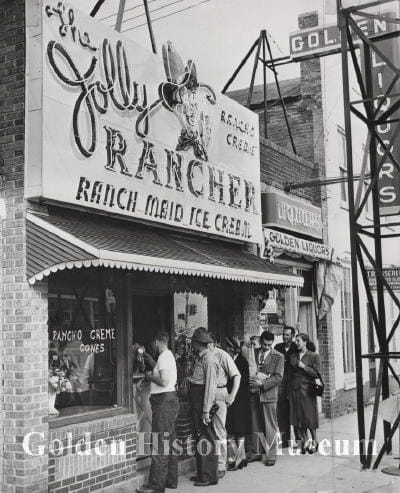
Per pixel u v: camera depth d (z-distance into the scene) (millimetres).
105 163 6578
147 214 7250
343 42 8758
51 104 5895
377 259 9273
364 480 7234
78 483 6020
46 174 5762
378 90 10305
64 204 6105
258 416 8117
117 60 6867
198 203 8273
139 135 7184
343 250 13773
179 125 7988
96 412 6500
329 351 12273
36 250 5633
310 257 11789
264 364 8148
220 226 8758
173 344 7977
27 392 5520
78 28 6320
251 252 9906
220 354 7293
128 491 6582
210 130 8719
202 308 8766
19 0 6020
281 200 10570
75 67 6227
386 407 8117
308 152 13000
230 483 7090
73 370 6367
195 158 8289
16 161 5855
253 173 9875
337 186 13734
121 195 6805
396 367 16859
